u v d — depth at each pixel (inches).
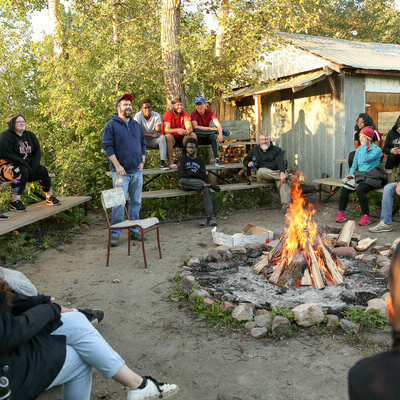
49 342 81.9
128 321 158.9
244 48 392.2
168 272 212.7
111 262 233.5
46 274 215.9
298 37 505.4
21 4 465.4
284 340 140.0
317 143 446.6
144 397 91.7
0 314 74.5
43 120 412.5
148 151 390.3
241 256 226.2
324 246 191.5
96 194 386.9
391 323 40.1
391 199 278.1
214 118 376.2
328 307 156.7
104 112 399.2
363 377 35.9
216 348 136.5
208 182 400.8
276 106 506.6
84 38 429.1
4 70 391.2
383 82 425.1
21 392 74.7
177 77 392.2
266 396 110.3
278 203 383.6
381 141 355.3
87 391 89.3
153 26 482.0
